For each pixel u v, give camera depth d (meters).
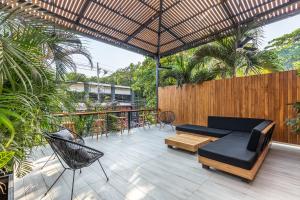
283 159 2.95
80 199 1.83
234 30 4.56
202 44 5.71
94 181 2.21
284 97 3.68
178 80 5.88
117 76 14.53
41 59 1.57
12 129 0.97
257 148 2.33
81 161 1.96
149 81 10.03
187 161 2.89
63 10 4.05
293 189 1.99
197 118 5.48
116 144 3.95
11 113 1.03
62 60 1.90
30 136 1.41
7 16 1.30
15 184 2.12
